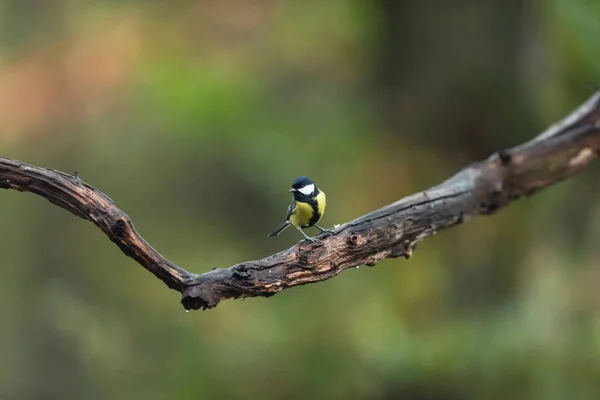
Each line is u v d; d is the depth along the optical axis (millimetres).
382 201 12344
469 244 11383
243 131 14883
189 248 13469
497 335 11141
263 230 13953
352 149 13914
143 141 14805
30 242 12977
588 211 12438
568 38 11852
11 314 11945
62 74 15641
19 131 14875
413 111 11578
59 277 12664
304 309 12633
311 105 15602
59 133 14938
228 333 12414
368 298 12328
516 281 11477
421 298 11719
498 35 10898
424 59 11258
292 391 11508
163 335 12227
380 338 11789
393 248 4586
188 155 14562
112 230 3266
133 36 16781
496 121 11125
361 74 14484
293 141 14727
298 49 16984
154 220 13852
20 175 3283
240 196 14211
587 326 11672
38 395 11016
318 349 11922
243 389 11508
